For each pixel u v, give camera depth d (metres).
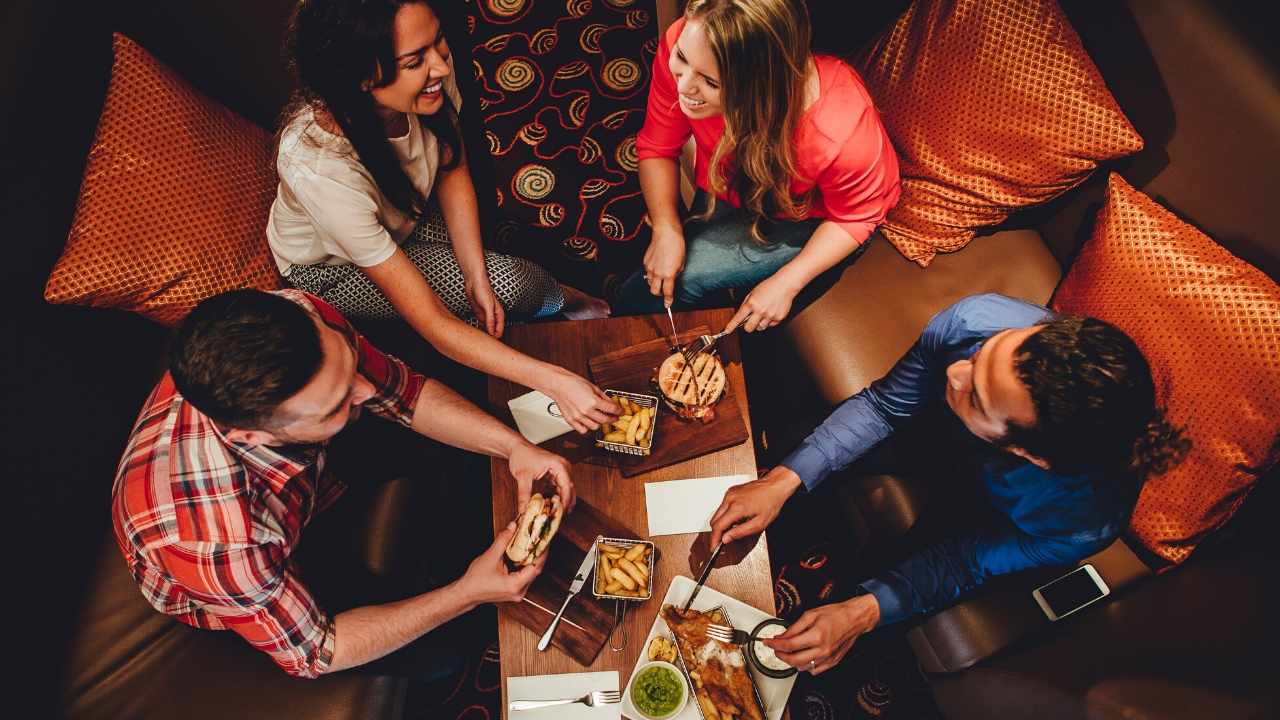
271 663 1.48
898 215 1.88
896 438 1.77
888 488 1.73
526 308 1.96
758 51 1.28
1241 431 1.38
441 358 1.97
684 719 1.31
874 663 1.97
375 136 1.38
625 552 1.39
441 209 1.92
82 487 1.56
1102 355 1.09
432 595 1.39
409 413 1.54
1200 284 1.44
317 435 1.22
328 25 1.19
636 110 2.70
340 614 1.39
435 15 1.25
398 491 1.70
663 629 1.36
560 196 2.56
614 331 1.67
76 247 1.52
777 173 1.59
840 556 2.07
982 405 1.21
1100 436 1.11
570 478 1.46
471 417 1.52
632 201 2.56
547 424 1.56
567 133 2.66
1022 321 1.38
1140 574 1.55
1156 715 1.15
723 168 1.68
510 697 1.35
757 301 1.68
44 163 1.53
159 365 1.77
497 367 1.55
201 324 1.06
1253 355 1.37
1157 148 1.62
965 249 1.92
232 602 1.22
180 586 1.25
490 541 1.99
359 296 1.79
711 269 1.90
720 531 1.44
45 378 1.51
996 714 1.44
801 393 1.88
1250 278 1.41
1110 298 1.55
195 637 1.50
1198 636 1.28
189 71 1.85
